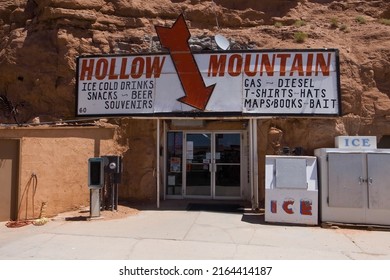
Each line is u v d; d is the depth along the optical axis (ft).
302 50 35.32
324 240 25.50
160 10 49.42
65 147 33.50
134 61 37.09
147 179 38.04
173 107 35.83
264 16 52.06
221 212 33.68
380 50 41.39
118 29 46.47
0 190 29.89
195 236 25.64
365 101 39.06
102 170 30.76
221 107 35.27
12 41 44.70
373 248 23.80
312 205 29.78
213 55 36.09
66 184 33.42
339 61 35.88
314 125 35.96
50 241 24.00
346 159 29.55
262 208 35.32
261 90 35.17
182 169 40.73
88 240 24.27
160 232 26.50
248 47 44.11
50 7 44.01
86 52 42.93
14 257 20.95
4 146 30.27
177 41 36.65
